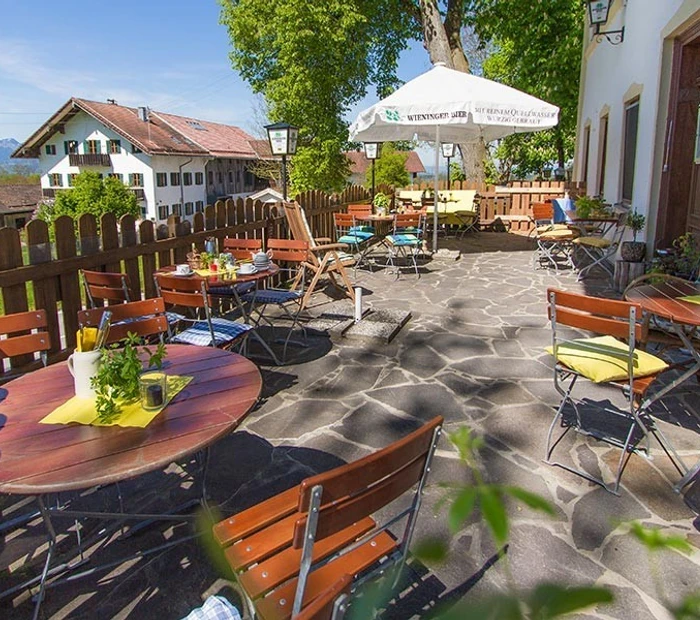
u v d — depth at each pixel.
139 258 4.61
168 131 31.69
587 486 2.52
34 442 1.67
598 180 9.42
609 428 3.06
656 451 2.81
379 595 1.47
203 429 1.74
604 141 9.26
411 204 12.09
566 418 3.19
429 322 5.15
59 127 29.28
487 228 12.39
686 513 2.32
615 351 2.81
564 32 12.76
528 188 12.06
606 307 2.51
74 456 1.59
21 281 3.52
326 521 1.29
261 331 4.90
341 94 18.39
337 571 1.51
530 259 8.60
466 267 7.97
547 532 2.21
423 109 7.02
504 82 17.14
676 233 5.82
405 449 1.42
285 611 1.37
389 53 18.78
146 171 28.59
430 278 7.20
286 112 18.38
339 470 1.27
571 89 12.98
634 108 7.01
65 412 1.86
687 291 3.21
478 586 1.94
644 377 2.67
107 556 2.14
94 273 3.78
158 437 1.69
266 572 1.49
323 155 18.64
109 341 2.71
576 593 0.67
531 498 0.73
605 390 3.57
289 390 3.64
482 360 4.14
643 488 2.50
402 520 2.27
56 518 2.38
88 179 22.47
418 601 1.88
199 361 2.34
